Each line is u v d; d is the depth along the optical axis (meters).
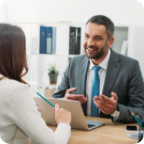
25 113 0.78
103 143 1.09
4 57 0.83
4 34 0.83
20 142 0.83
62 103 1.26
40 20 3.29
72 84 1.78
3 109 0.78
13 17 3.22
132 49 3.00
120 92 1.61
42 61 3.19
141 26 2.97
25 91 0.81
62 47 3.28
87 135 1.21
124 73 1.61
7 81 0.82
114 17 3.06
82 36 3.11
